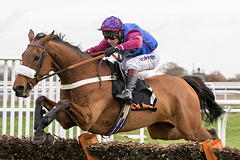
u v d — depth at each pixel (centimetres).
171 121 961
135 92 889
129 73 879
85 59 852
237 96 2320
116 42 893
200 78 1042
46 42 811
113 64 880
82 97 821
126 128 893
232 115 2198
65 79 831
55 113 772
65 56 833
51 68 831
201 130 988
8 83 1276
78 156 959
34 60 797
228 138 1642
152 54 929
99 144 945
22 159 997
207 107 1038
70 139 977
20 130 1219
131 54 898
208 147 909
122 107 865
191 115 967
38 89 1280
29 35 845
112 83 858
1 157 1009
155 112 922
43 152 979
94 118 823
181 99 956
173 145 910
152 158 912
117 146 929
